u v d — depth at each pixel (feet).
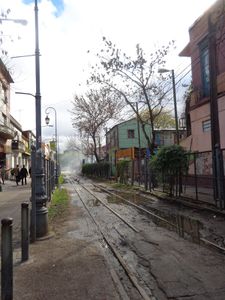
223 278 18.21
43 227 29.09
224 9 44.19
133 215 41.75
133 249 25.12
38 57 34.71
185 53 76.43
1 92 122.01
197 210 43.52
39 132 34.88
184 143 76.54
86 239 28.48
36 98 34.86
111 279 18.34
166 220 37.29
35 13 34.22
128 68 81.05
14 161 158.40
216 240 27.25
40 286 17.53
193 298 15.76
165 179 59.93
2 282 14.98
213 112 46.39
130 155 109.81
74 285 17.57
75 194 75.97
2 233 15.07
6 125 129.08
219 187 41.32
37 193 29.50
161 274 19.29
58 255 23.29
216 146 43.14
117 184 105.60
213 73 46.98
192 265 20.75
